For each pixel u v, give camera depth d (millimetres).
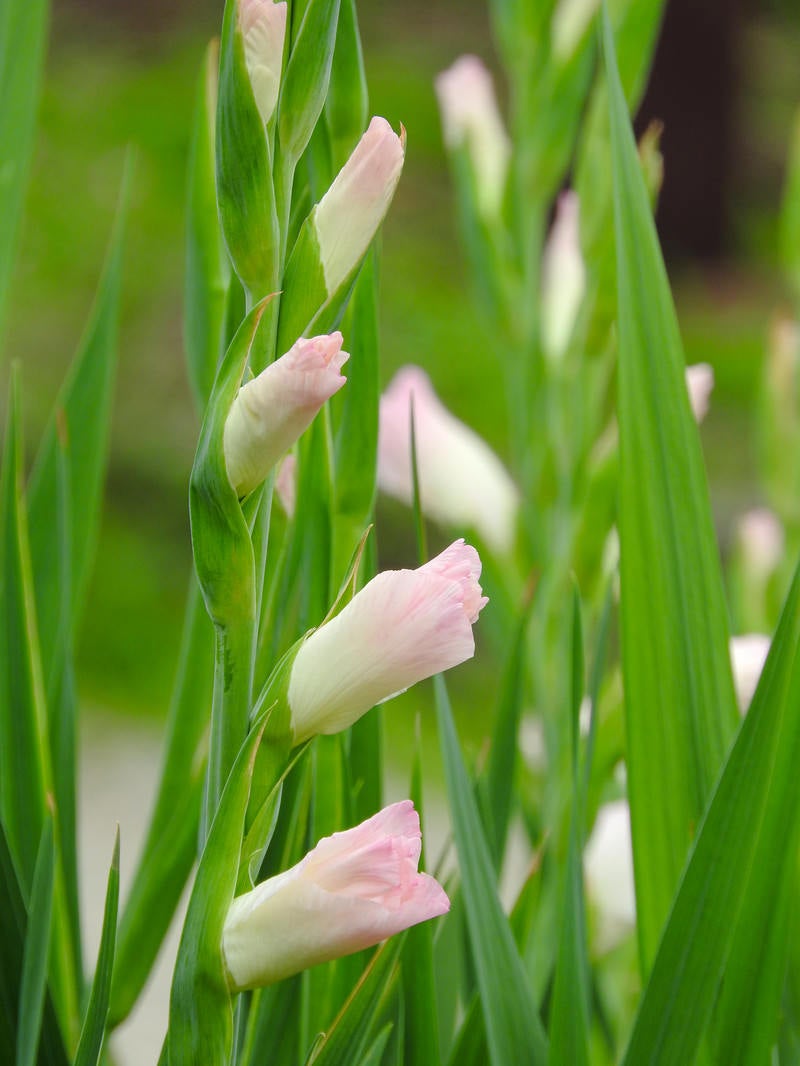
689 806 1221
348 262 1104
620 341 1219
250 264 1099
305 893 1070
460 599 1091
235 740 1103
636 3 1395
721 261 10695
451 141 1528
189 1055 1086
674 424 1222
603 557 1398
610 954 1349
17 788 1265
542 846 1267
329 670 1094
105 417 1393
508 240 1477
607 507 1396
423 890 1072
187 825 1291
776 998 1181
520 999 1183
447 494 1474
